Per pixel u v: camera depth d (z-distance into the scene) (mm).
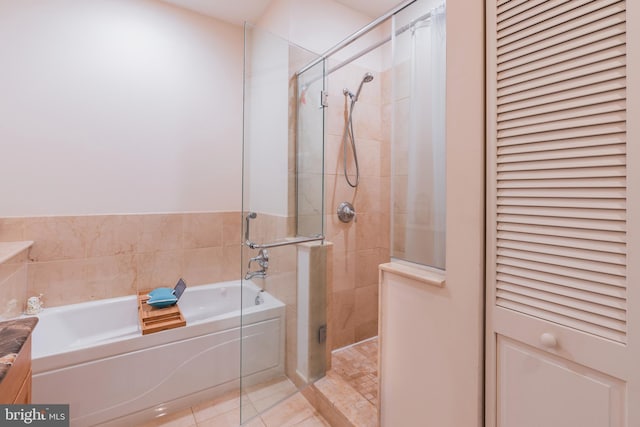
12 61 1800
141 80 2180
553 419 779
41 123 1878
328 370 1964
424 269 1180
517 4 823
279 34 2127
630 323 645
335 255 2205
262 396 1725
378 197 2422
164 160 2281
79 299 2018
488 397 914
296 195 1855
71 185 1977
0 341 726
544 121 780
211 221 2477
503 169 871
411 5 1268
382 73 2412
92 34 2010
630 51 631
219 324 1877
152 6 2203
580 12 708
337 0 2221
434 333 1055
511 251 860
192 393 1792
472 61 928
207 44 2420
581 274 726
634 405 643
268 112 1714
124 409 1590
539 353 809
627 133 639
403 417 1183
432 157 1161
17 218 1826
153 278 2264
